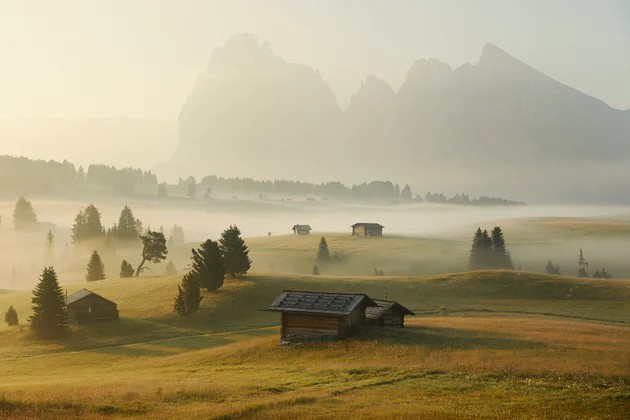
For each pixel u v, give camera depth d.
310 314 59.38
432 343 52.78
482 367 41.12
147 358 64.44
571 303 102.56
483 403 31.14
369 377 39.50
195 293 93.00
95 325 85.62
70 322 86.88
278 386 36.47
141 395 33.12
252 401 31.91
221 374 44.31
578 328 65.00
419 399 32.38
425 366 42.38
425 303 103.81
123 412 29.38
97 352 71.00
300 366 46.03
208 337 79.06
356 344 53.25
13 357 69.94
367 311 64.88
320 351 51.88
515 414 28.66
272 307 61.66
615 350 48.31
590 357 44.56
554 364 41.31
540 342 52.59
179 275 125.00
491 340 53.94
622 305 99.12
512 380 37.31
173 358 58.28
